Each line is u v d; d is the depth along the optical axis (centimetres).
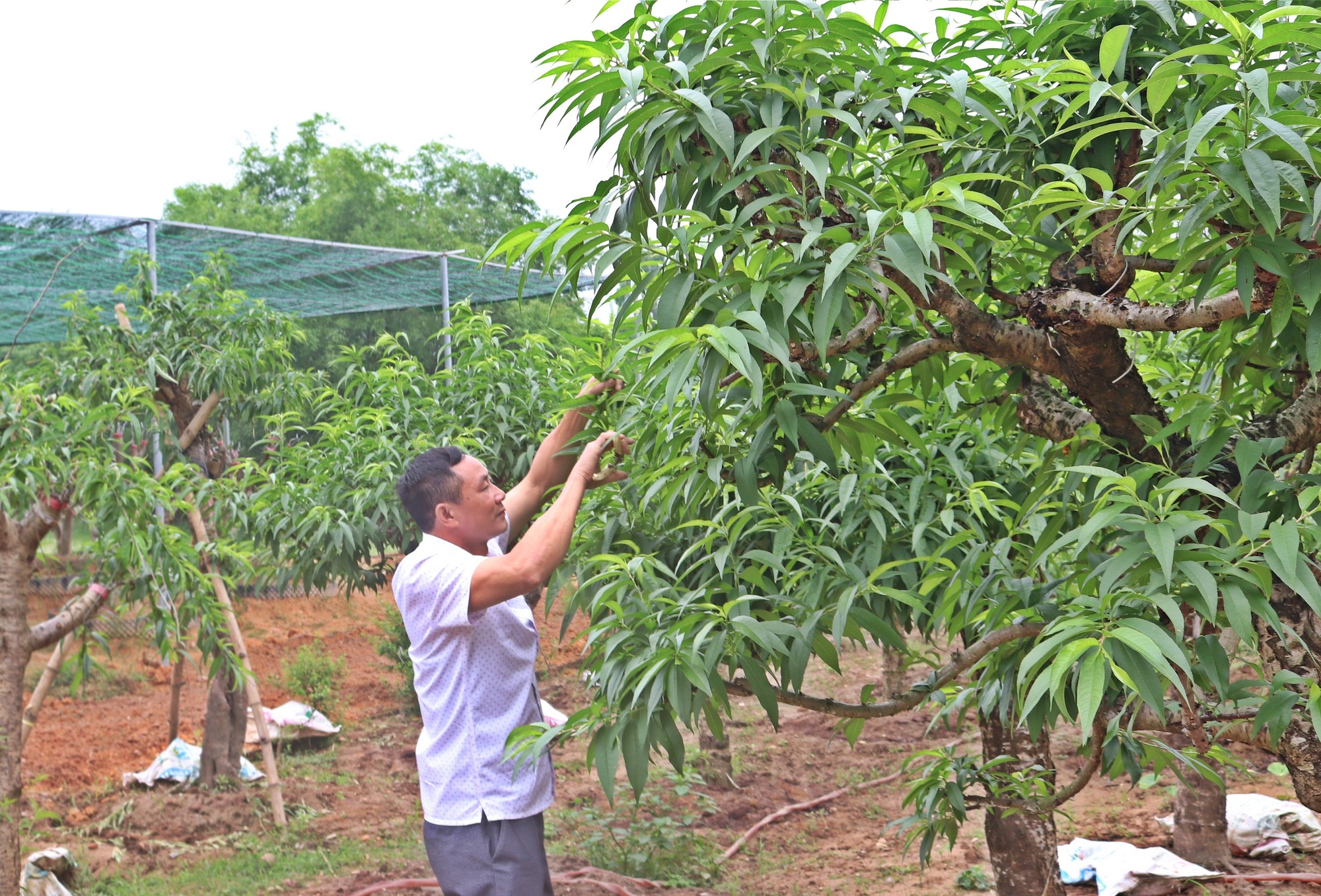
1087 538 140
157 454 718
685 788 578
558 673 980
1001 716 210
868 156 191
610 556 221
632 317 239
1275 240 143
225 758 695
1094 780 643
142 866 565
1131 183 172
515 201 2623
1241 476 160
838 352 174
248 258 1046
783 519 231
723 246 171
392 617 918
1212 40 171
